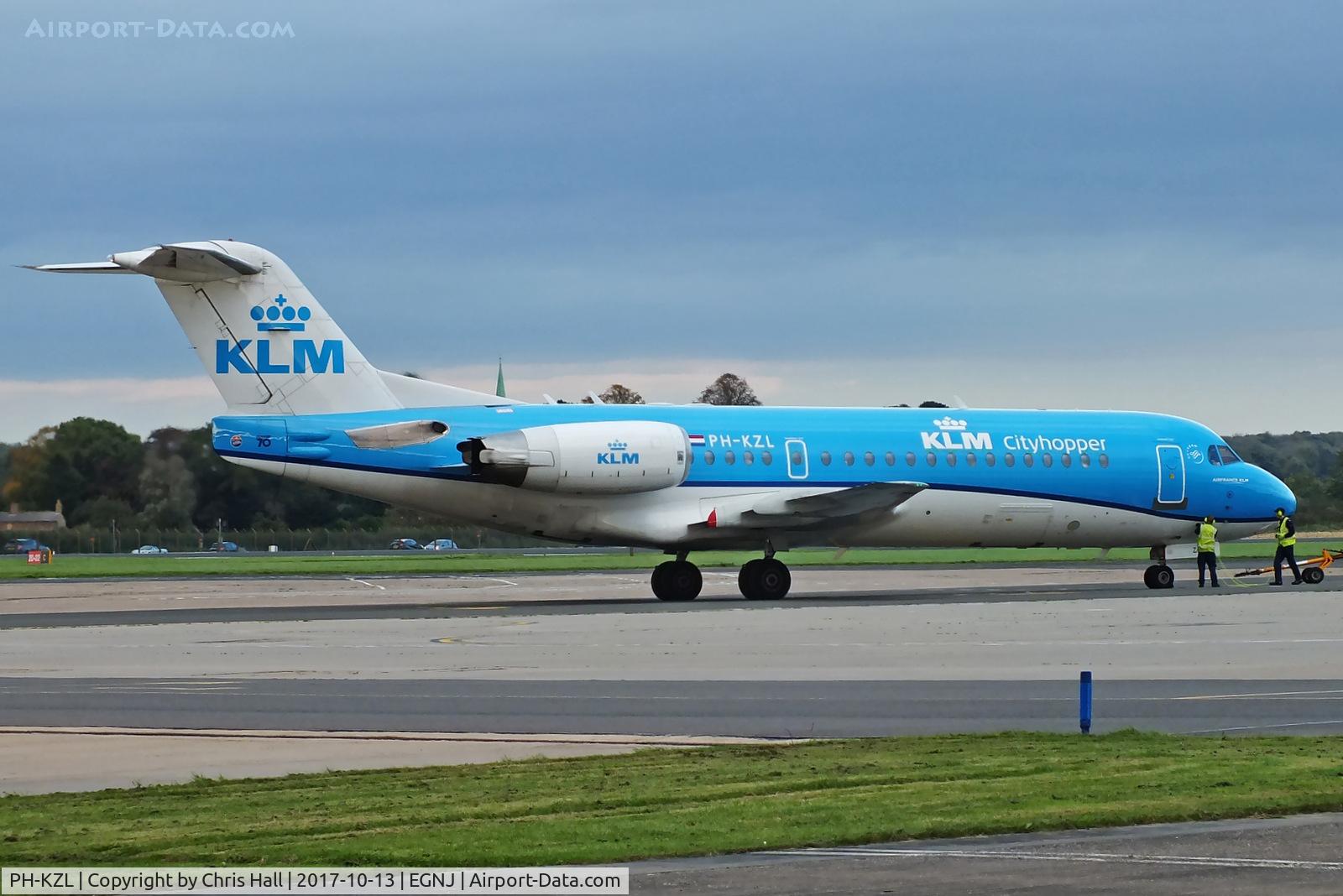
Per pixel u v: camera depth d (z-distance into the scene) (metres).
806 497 109.19
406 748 47.31
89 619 97.56
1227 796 36.72
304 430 103.94
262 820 35.25
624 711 55.50
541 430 107.06
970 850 32.03
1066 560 182.00
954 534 121.00
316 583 145.25
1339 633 84.44
